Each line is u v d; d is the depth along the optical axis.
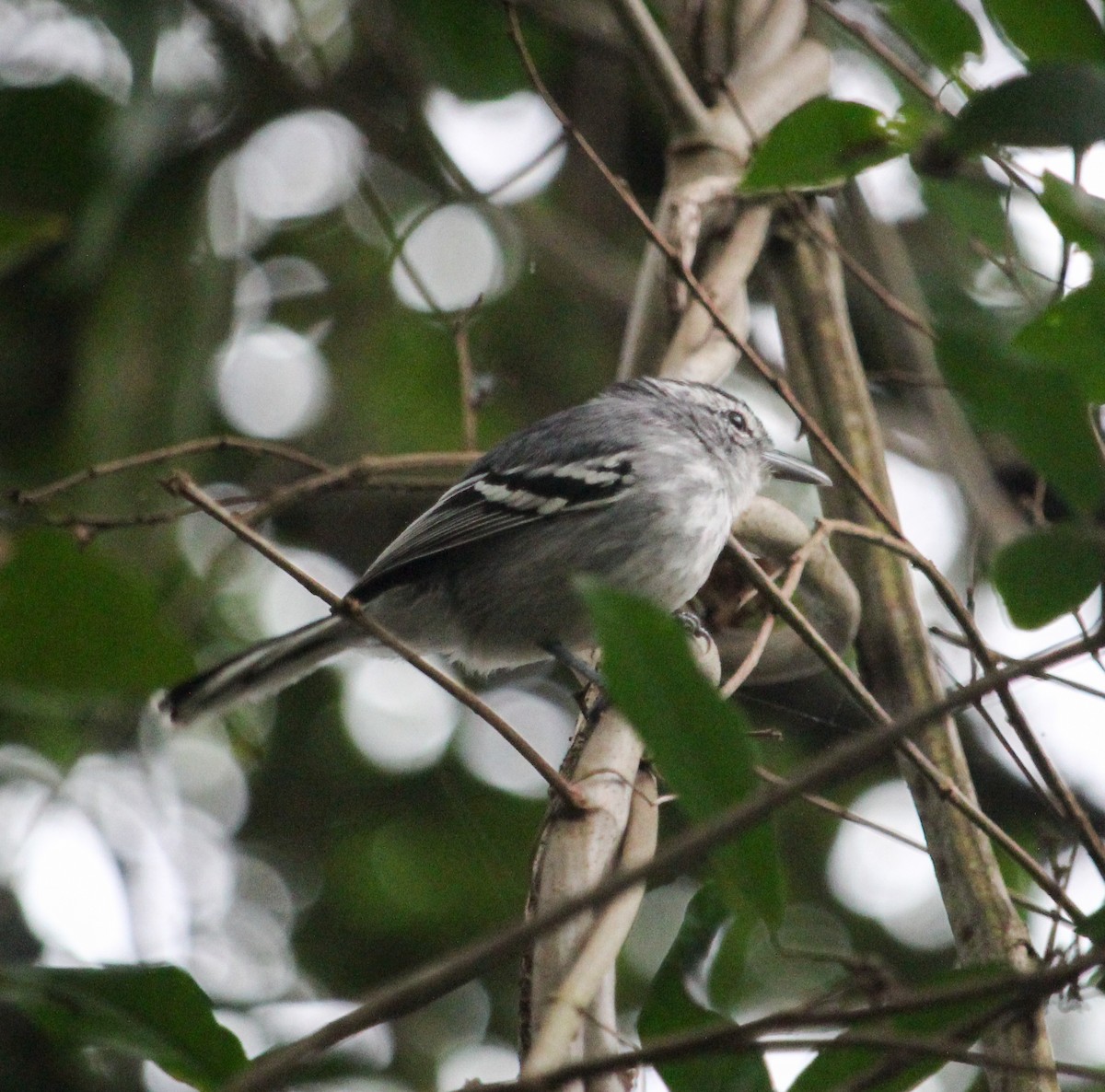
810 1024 4.31
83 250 9.49
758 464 10.02
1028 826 11.45
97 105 10.18
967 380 5.09
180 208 10.67
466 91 11.45
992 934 6.56
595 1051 5.04
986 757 11.61
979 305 5.66
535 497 9.28
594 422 9.57
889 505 8.17
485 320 12.83
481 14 11.22
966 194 7.33
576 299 13.11
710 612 9.03
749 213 8.84
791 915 11.64
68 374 11.14
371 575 9.42
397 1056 11.08
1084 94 4.29
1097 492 5.11
